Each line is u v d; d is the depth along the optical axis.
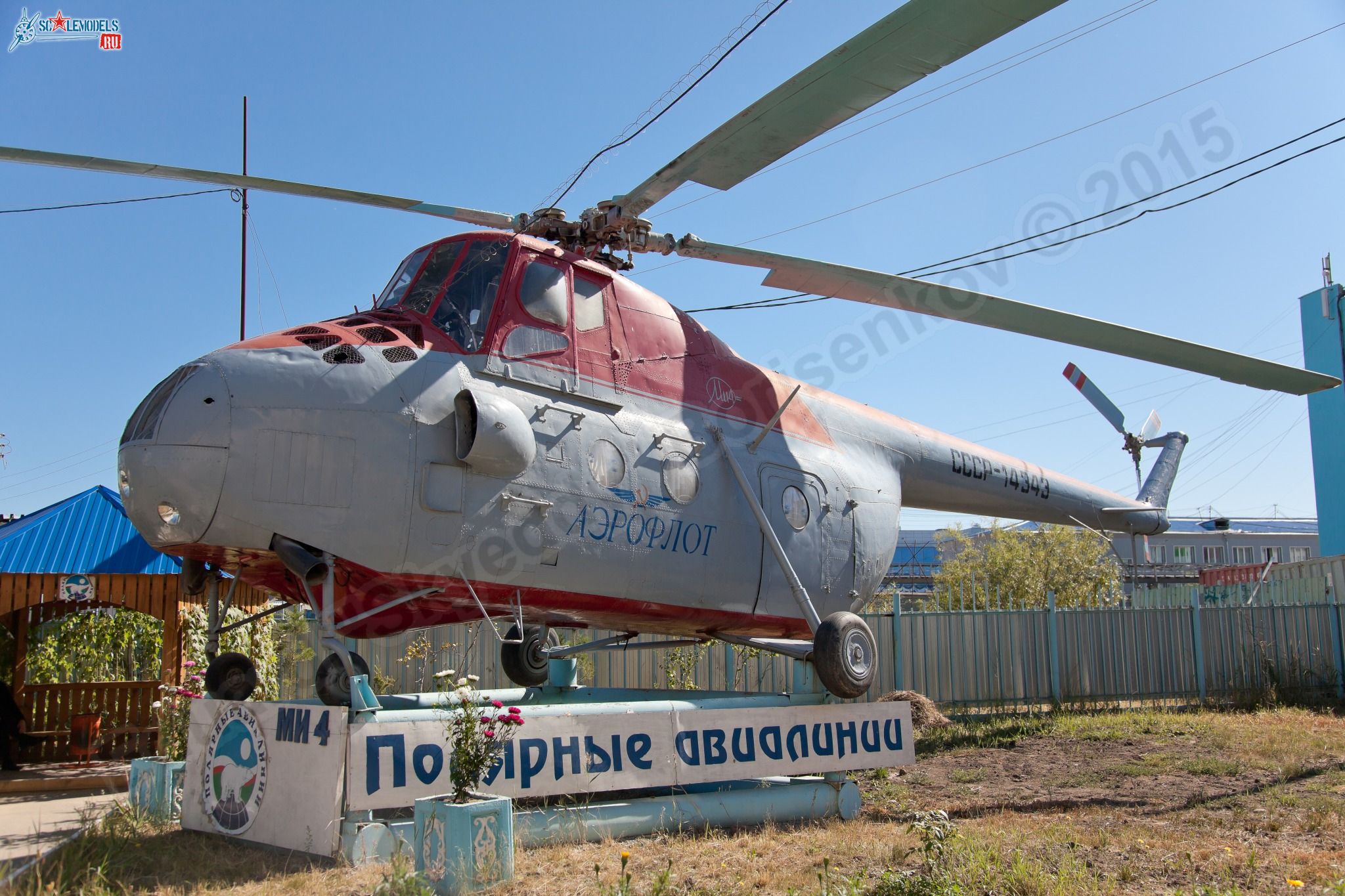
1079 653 15.25
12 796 8.40
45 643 11.79
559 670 9.34
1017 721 13.33
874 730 7.86
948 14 5.85
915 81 6.55
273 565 6.64
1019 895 5.00
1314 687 16.12
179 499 5.95
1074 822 7.15
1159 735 11.83
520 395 7.08
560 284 7.61
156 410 6.11
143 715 10.88
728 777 7.11
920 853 5.91
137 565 9.88
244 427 6.05
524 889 5.18
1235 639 16.05
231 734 6.47
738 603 8.46
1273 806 7.58
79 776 8.98
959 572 35.12
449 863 5.12
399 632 7.25
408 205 7.87
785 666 14.02
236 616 10.85
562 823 6.34
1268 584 19.30
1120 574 35.19
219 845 6.09
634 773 6.70
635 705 6.88
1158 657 15.62
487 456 6.62
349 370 6.46
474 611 7.26
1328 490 24.83
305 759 5.92
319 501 6.19
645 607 7.82
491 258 7.43
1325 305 25.08
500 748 6.02
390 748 5.94
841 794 7.54
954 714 14.24
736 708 7.30
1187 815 7.33
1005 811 7.70
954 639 14.67
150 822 6.69
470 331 7.12
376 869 5.48
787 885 5.26
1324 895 4.96
